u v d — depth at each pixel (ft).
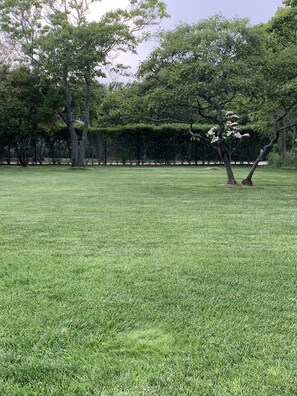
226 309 9.96
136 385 6.89
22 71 78.69
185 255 14.69
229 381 6.98
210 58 35.40
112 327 9.02
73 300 10.50
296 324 9.16
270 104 40.24
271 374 7.18
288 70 36.55
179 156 92.58
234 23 37.32
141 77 40.09
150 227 19.75
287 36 45.88
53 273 12.63
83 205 27.07
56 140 91.30
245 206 26.81
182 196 32.19
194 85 35.29
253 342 8.34
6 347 8.18
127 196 32.17
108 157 92.22
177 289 11.25
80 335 8.66
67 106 78.64
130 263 13.69
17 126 78.18
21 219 21.75
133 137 91.50
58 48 70.74
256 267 13.26
